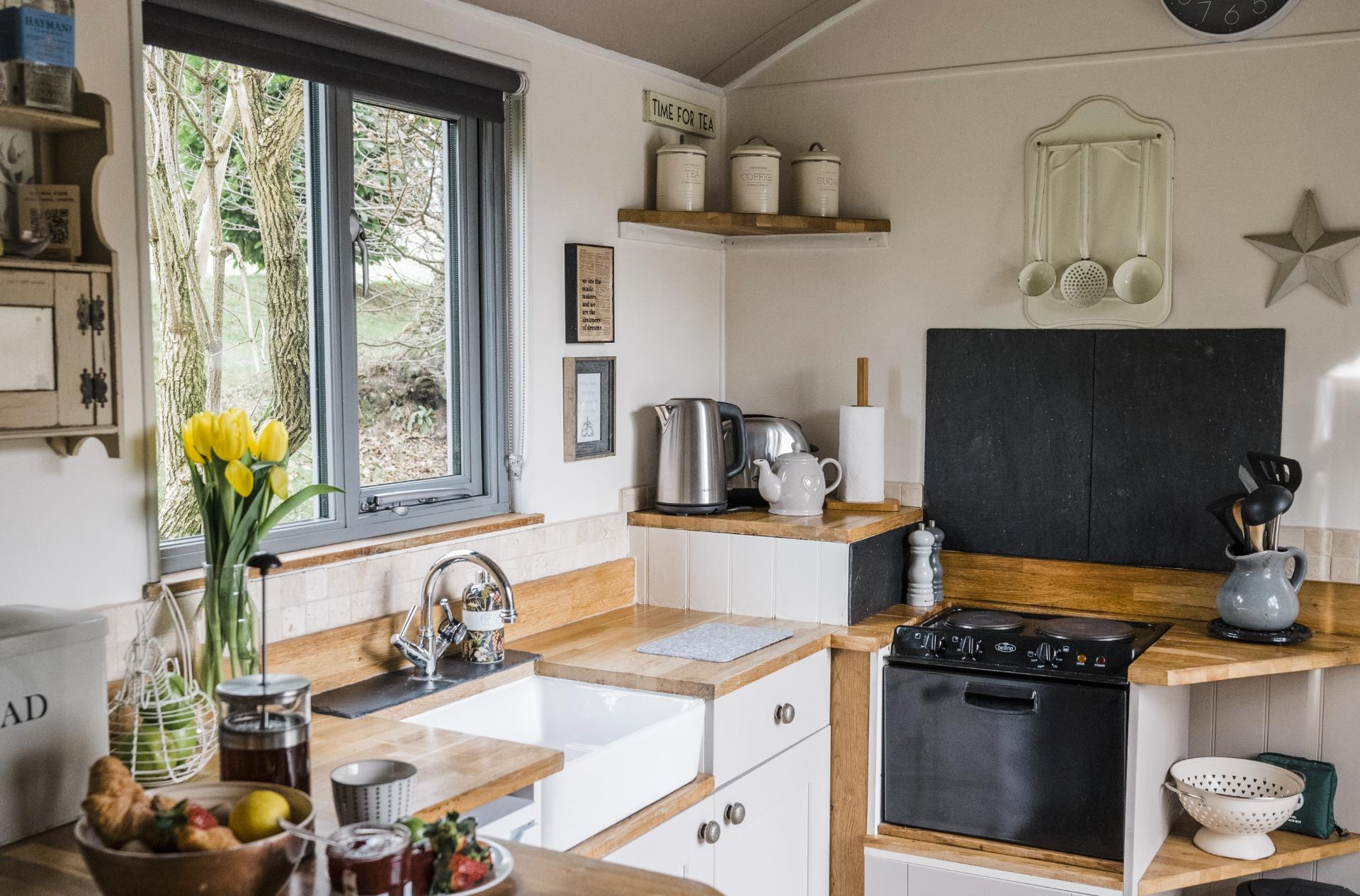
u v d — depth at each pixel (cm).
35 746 158
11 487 179
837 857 303
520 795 203
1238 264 302
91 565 190
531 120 285
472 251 282
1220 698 308
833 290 349
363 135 257
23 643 155
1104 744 269
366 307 260
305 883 136
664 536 322
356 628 237
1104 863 272
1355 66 287
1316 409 296
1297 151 294
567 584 298
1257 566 285
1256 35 295
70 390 172
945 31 329
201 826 127
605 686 256
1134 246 312
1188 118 304
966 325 332
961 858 284
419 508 266
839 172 338
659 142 334
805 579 304
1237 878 304
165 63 257
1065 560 325
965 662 285
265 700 152
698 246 350
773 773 273
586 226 306
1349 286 290
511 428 290
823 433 354
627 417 326
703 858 248
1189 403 308
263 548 228
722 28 322
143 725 174
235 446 187
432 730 204
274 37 220
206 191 267
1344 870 296
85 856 124
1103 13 311
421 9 251
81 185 177
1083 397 319
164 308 257
